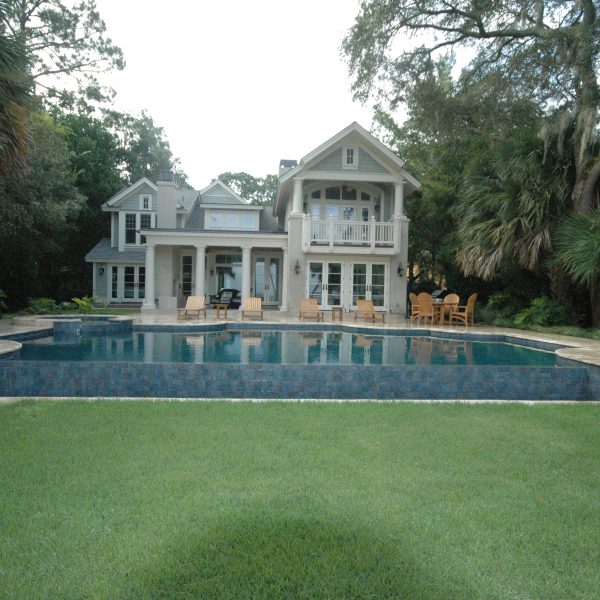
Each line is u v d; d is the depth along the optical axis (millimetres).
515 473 3750
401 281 20312
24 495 3207
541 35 14789
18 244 21203
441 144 19797
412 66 17984
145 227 27578
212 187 27969
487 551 2629
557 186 13859
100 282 26562
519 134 14953
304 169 20172
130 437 4461
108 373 6816
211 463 3834
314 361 9680
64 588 2271
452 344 12633
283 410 5539
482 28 16609
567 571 2467
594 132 13367
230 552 2570
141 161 40656
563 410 5750
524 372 7230
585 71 13773
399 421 5168
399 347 11914
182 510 3018
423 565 2488
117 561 2479
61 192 22438
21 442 4277
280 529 2807
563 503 3227
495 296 17188
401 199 20375
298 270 19969
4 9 7578
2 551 2553
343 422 5078
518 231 14430
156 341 12312
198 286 20375
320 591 2281
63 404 5676
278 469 3738
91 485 3377
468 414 5512
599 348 9930
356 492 3326
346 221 19875
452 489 3418
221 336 13625
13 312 20578
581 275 13172
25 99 8117
